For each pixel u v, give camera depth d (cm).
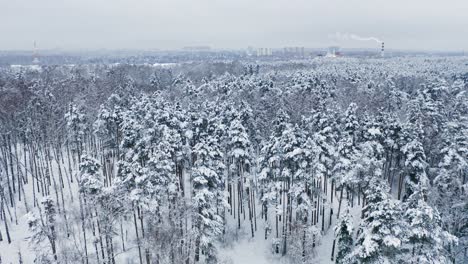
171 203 4603
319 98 8681
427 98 7994
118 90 9556
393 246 3494
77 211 5072
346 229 4294
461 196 4928
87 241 4997
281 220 5694
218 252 5144
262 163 5284
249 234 5628
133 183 4881
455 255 4809
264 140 6562
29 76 13200
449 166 5438
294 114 7862
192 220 4541
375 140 5775
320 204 5966
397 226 3447
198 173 4506
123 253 4884
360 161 4866
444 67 19650
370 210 3659
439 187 5353
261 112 7412
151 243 4231
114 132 6869
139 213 5394
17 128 6912
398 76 14262
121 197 4616
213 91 10744
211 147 5175
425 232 3400
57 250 4766
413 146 5316
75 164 7338
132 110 6556
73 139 7156
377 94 9969
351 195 5800
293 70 16712
